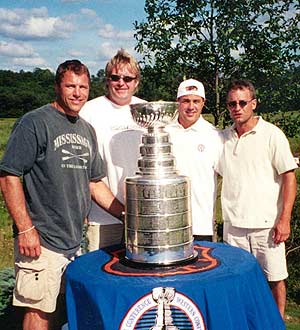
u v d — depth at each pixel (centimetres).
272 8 553
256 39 552
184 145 434
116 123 436
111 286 289
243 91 419
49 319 374
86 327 298
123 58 429
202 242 386
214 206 444
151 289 287
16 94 5103
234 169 432
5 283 561
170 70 573
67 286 314
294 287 613
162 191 319
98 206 427
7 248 872
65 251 362
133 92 441
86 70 362
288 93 567
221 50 554
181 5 564
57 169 353
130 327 285
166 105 326
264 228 429
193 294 286
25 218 349
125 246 360
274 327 325
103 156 436
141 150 335
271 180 428
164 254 319
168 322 285
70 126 363
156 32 569
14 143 345
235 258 335
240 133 433
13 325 522
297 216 612
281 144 420
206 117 605
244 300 303
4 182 347
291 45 557
